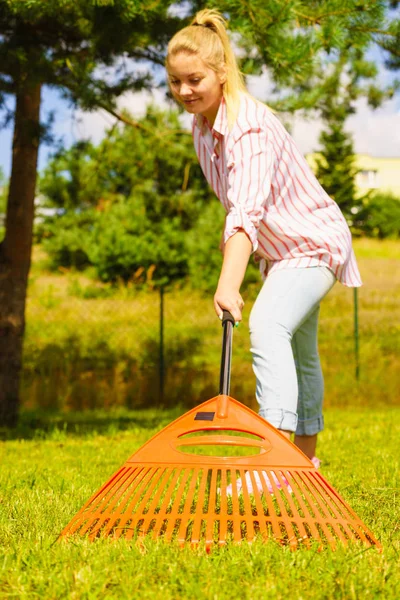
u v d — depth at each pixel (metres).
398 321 12.71
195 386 10.30
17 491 3.28
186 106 2.75
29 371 10.38
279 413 2.73
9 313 7.45
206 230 15.92
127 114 7.77
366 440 5.38
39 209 19.95
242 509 2.63
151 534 2.19
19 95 6.75
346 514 2.21
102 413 9.20
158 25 5.87
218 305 2.50
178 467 2.31
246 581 1.86
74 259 19.45
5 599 1.79
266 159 2.69
